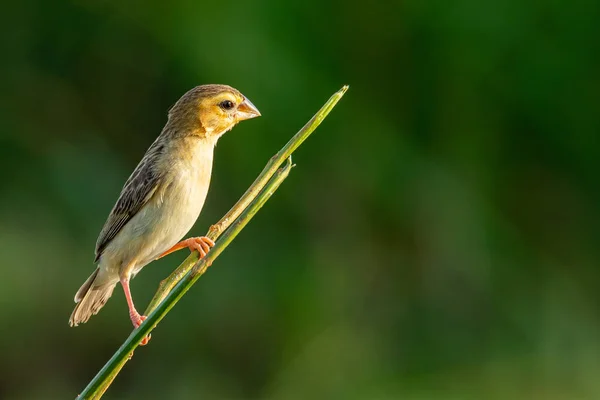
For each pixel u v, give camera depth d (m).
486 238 14.73
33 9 16.08
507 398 13.15
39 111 15.80
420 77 15.16
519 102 15.13
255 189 5.45
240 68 14.55
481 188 14.98
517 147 15.23
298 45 14.84
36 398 13.61
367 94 15.15
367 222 14.91
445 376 13.56
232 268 14.29
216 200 14.79
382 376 13.63
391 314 14.39
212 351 13.86
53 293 14.12
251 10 14.69
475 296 14.52
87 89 16.06
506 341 14.16
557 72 15.05
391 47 15.16
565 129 15.17
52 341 13.91
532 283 14.67
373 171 14.91
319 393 13.51
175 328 13.91
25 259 14.20
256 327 13.98
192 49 14.77
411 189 14.84
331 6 14.88
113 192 15.29
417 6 14.94
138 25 15.37
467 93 15.15
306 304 14.02
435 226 14.73
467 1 14.91
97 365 13.98
